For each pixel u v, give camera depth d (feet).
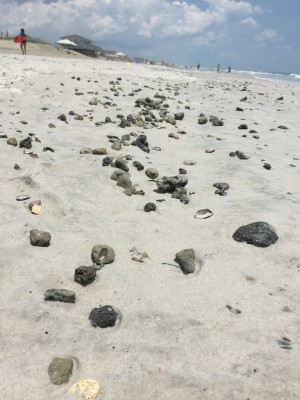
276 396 1.40
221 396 1.40
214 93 9.86
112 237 2.51
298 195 3.37
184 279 2.14
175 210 2.98
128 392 1.42
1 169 3.28
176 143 5.03
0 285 1.97
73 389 1.41
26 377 1.46
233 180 3.70
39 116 5.48
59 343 1.63
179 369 1.52
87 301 1.92
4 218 2.57
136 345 1.65
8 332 1.66
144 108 6.81
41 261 2.18
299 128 6.68
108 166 3.62
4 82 7.13
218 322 1.80
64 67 10.16
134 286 2.06
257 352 1.61
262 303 1.94
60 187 3.06
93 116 5.92
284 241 2.51
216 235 2.62
